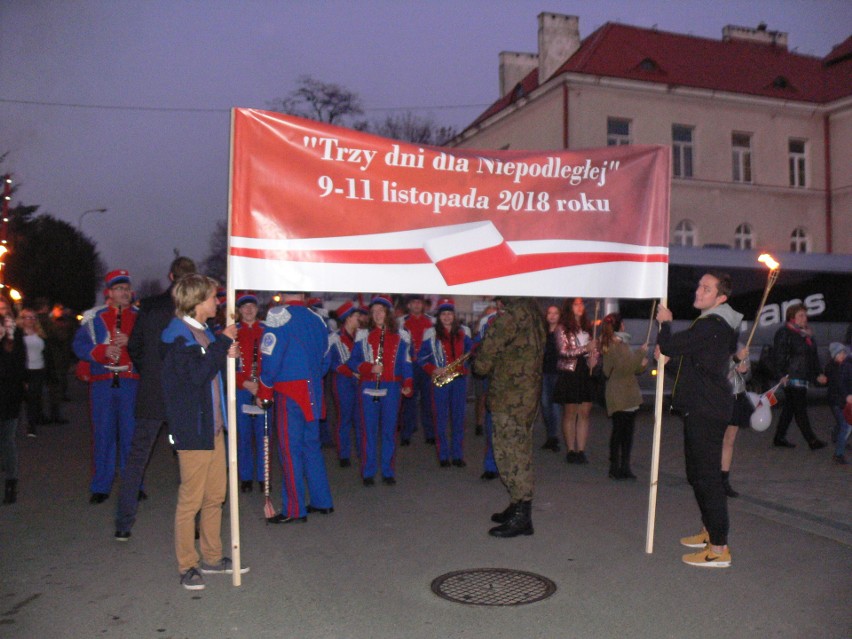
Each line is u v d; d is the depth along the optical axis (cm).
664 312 580
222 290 829
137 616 458
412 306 1100
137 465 615
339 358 948
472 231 570
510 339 611
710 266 1647
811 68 3316
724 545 544
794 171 3209
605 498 762
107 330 730
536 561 558
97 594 494
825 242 3216
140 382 622
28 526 657
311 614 460
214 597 488
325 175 538
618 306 1553
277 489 820
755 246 3108
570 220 591
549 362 1049
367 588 503
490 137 3441
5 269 3853
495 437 629
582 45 3164
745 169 3139
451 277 564
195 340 504
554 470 914
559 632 432
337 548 592
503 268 576
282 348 662
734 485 820
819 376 1012
